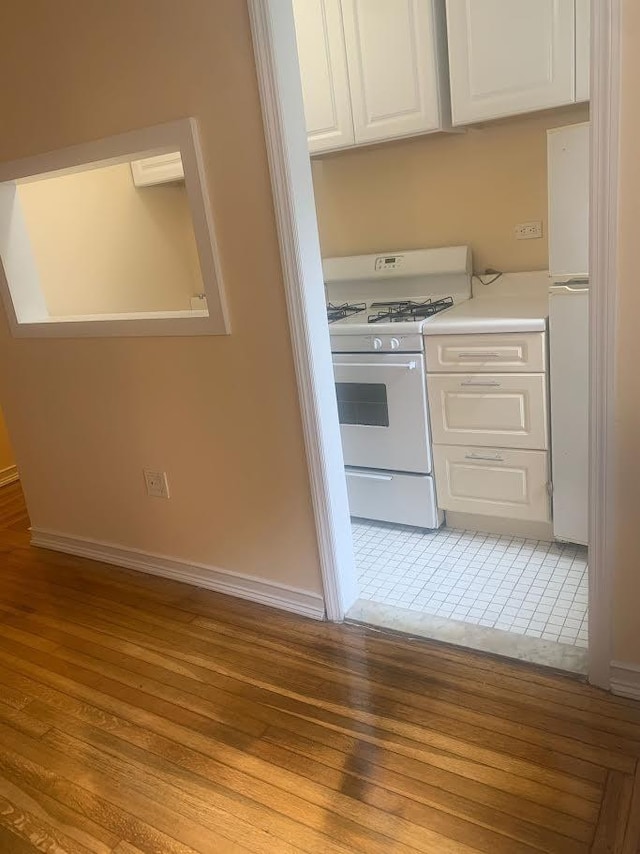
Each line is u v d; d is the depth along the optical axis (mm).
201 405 2434
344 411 2994
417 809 1633
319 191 3486
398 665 2150
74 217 3322
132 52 2094
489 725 1862
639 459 1701
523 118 2816
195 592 2734
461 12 2572
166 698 2129
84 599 2773
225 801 1722
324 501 2268
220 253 2162
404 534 3020
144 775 1837
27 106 2387
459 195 3121
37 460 3100
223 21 1896
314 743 1873
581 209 2176
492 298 3107
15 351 2906
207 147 2059
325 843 1574
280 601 2537
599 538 1807
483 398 2646
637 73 1453
